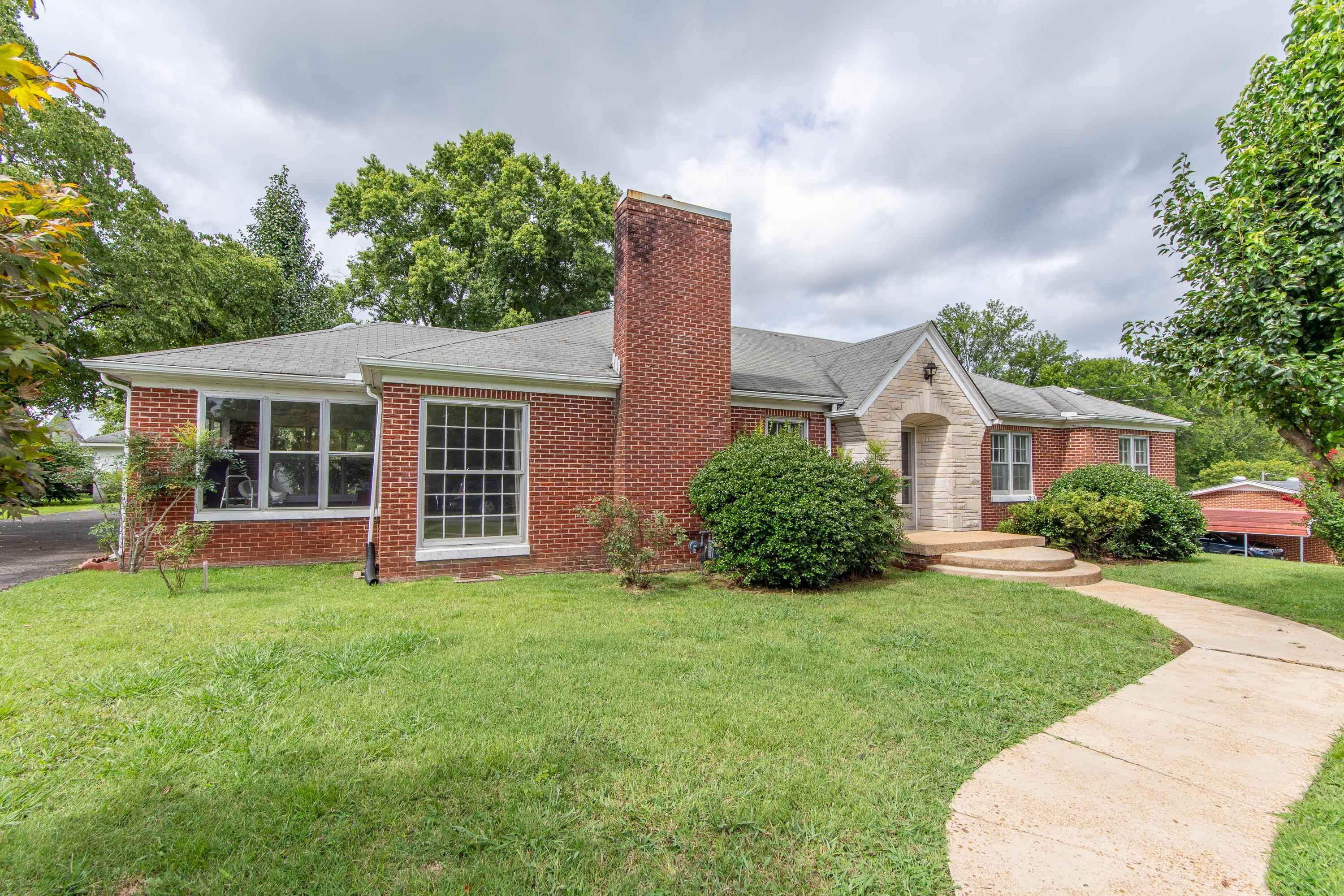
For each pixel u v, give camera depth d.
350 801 3.09
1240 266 6.55
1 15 12.69
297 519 10.83
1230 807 3.25
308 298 27.08
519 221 25.08
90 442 12.36
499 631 6.25
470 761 3.49
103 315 17.88
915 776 3.50
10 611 6.75
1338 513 7.83
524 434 9.98
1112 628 6.83
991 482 16.23
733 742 3.84
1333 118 6.11
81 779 3.25
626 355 10.21
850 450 12.57
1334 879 2.64
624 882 2.58
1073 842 2.92
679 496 10.63
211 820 2.92
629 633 6.27
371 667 4.97
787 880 2.63
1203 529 13.47
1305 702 4.79
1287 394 6.54
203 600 7.45
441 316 26.83
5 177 1.93
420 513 9.36
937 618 7.22
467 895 2.49
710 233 11.06
